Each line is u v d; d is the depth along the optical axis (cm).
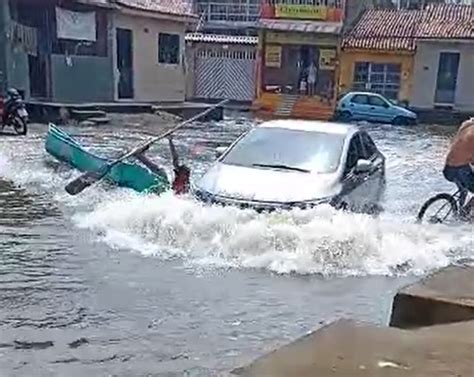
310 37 3566
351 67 3553
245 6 3947
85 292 620
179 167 961
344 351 345
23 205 961
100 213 881
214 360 492
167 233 781
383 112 3030
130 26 2911
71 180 1085
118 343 516
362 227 775
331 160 882
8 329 536
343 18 3519
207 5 3984
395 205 1075
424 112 3394
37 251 740
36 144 1608
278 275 680
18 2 2361
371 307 606
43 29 2484
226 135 2134
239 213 778
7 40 2277
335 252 728
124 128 2181
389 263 726
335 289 649
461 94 3403
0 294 610
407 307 416
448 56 3412
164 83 3189
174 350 507
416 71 3456
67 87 2591
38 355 493
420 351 349
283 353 342
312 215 776
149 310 582
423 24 3559
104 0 2648
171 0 3275
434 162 1697
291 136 921
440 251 779
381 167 1036
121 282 648
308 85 3609
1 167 1256
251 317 575
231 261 714
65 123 2203
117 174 1048
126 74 2944
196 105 2870
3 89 2277
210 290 633
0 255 724
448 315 402
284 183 826
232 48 3728
